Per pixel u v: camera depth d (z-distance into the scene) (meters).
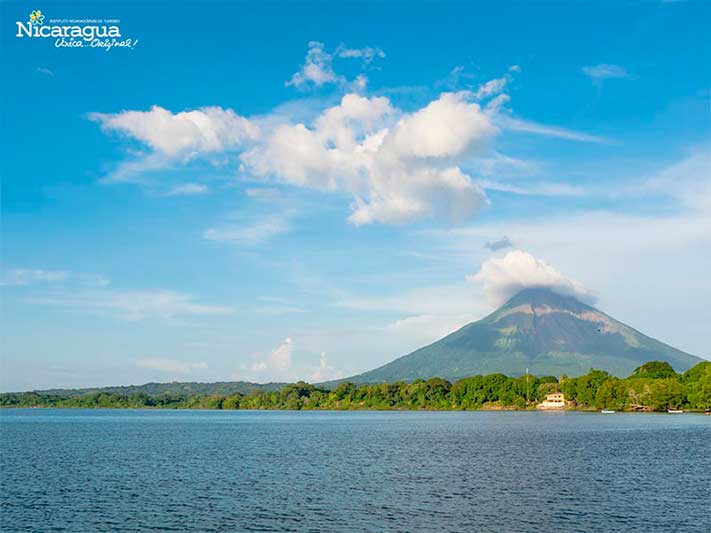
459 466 98.94
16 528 57.28
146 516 61.72
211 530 56.47
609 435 161.12
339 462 104.94
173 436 172.12
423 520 60.22
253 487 78.31
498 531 56.16
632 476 87.00
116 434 181.62
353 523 58.97
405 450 126.44
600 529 56.94
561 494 73.31
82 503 67.88
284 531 56.22
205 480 84.06
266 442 149.38
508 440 149.75
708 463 101.56
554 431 179.38
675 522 59.31
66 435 176.25
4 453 120.81
